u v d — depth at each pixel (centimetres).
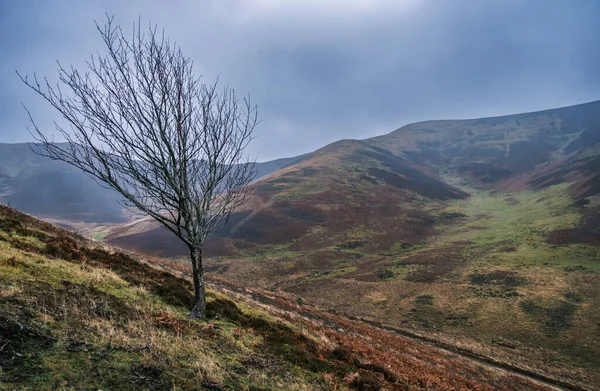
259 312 1502
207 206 1007
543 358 2797
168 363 621
